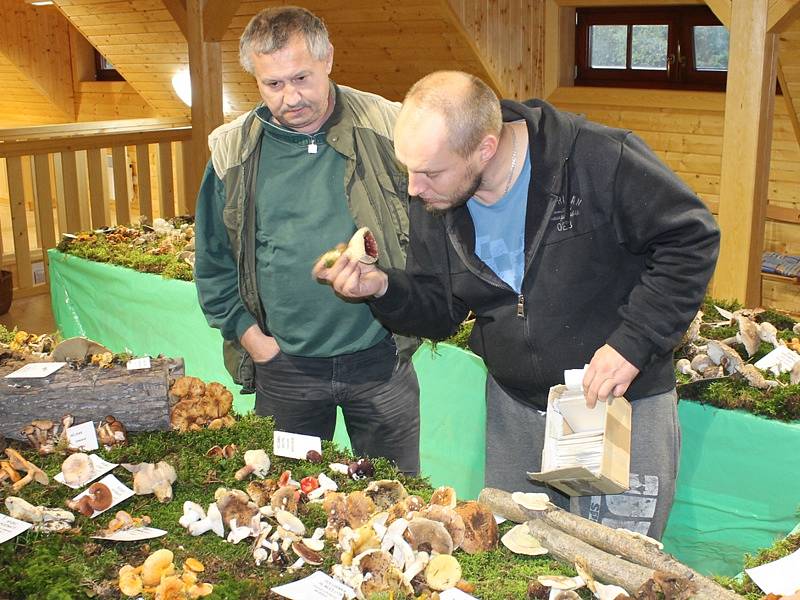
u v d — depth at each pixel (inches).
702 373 101.3
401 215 92.4
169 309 153.6
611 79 214.1
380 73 246.7
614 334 70.0
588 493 69.4
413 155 65.2
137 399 85.0
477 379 113.3
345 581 61.4
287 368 96.0
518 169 71.7
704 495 98.8
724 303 125.8
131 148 377.4
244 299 95.4
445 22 207.8
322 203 90.9
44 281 260.4
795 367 99.6
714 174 205.8
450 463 120.0
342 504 68.8
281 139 91.3
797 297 196.5
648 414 75.9
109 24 284.2
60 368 87.7
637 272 74.2
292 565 64.5
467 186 67.4
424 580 61.2
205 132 237.0
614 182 69.7
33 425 83.1
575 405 71.8
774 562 64.2
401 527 64.1
